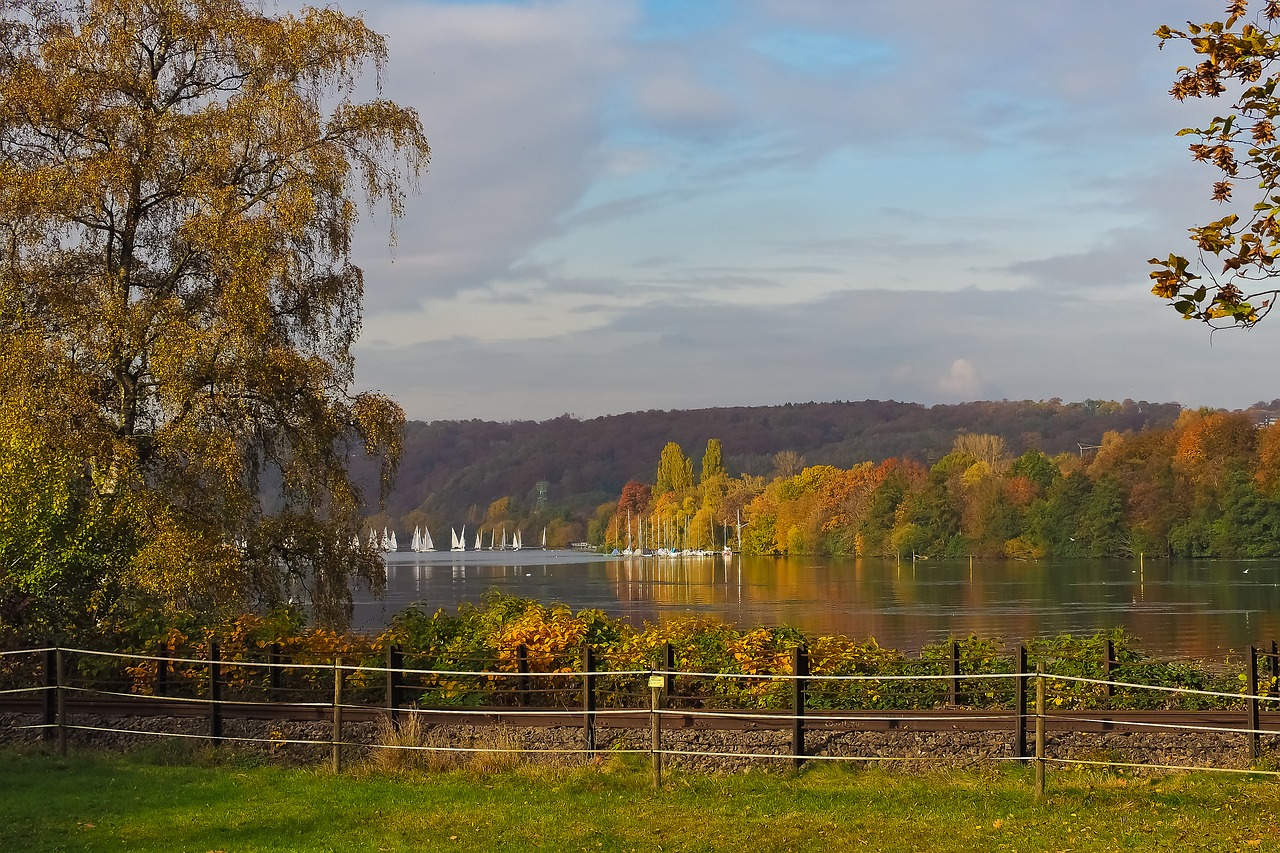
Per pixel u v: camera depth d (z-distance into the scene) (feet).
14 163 71.00
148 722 47.96
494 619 53.67
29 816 35.22
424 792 38.24
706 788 38.45
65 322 68.59
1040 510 366.22
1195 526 321.11
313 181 74.38
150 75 74.74
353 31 77.92
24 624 56.29
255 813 35.47
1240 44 28.35
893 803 36.32
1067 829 32.78
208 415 68.69
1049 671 47.65
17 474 56.65
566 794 37.88
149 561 62.34
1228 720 42.42
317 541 73.46
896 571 342.64
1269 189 29.22
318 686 51.39
